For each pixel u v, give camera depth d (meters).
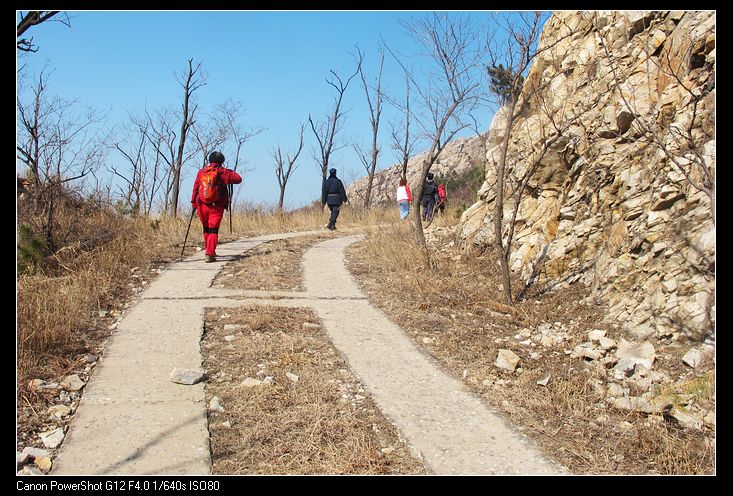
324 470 3.59
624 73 7.54
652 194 6.36
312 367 5.14
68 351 5.16
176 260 9.09
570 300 6.81
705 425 4.16
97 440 3.75
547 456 3.83
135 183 17.52
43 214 8.24
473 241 9.12
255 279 8.06
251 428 4.06
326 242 12.08
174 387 4.57
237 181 9.11
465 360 5.50
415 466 3.69
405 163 19.12
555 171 8.32
